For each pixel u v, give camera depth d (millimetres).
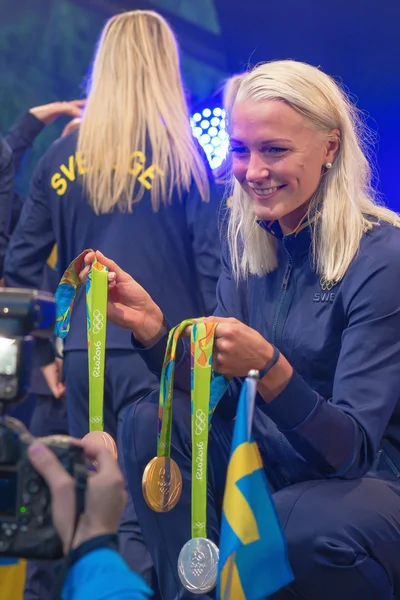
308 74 1728
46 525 1012
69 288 1813
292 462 1751
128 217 2557
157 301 2533
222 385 1616
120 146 2564
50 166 2682
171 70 2664
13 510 1021
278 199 1723
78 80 5574
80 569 1020
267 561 1215
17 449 1016
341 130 1743
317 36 4906
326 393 1777
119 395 2416
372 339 1655
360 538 1573
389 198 4699
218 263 2545
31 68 5621
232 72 5129
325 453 1581
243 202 1896
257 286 1918
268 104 1685
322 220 1747
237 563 1221
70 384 2518
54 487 1007
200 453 1562
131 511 2174
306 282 1798
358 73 4887
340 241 1736
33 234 2791
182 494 1729
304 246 1793
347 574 1568
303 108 1689
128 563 2105
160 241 2553
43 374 2887
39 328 1062
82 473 1033
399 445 1762
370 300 1670
